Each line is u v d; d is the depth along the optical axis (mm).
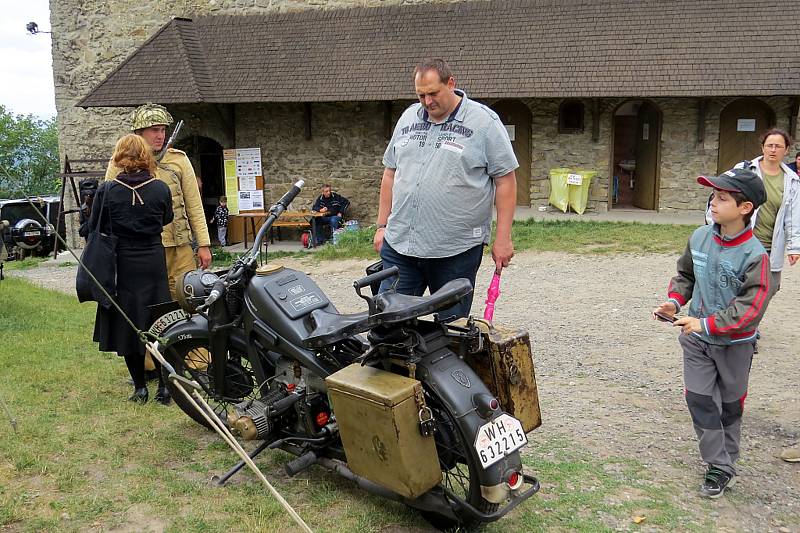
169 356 4480
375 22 17438
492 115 4094
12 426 4430
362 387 3020
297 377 3658
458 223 4090
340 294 9938
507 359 3229
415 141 4164
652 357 6141
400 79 16062
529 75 15391
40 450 4117
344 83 16297
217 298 3783
